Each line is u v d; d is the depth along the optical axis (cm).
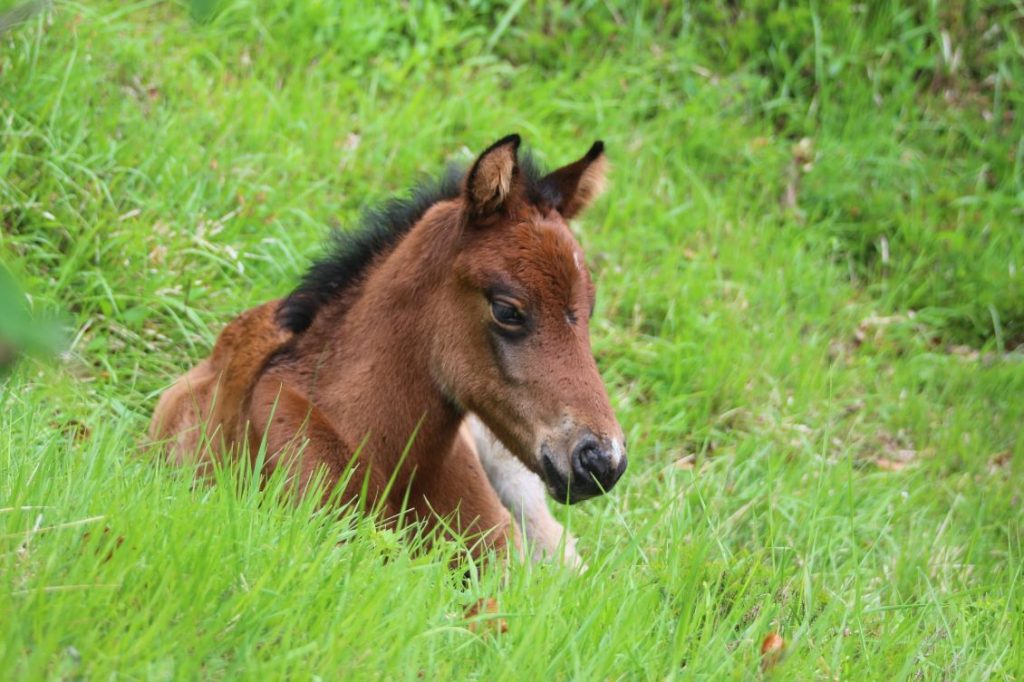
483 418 906
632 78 1908
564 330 866
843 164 1862
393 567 748
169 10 1714
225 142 1489
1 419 892
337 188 1521
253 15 1730
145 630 606
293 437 898
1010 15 2067
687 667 730
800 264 1678
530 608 749
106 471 825
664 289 1538
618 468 838
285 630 652
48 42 1446
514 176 884
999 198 1859
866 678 791
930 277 1744
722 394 1405
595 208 1652
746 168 1827
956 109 1995
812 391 1453
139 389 1177
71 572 640
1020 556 1184
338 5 1805
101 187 1309
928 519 1262
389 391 925
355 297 959
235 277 1338
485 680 673
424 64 1770
